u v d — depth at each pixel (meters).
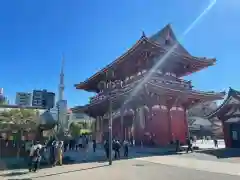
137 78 39.75
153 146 33.38
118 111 43.84
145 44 37.22
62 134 35.41
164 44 42.84
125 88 37.53
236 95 31.36
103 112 47.78
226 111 33.00
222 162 19.12
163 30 43.88
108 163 20.14
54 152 19.66
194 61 42.53
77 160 22.58
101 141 48.06
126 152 25.20
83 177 14.12
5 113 23.34
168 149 29.36
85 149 28.94
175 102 39.47
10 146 22.25
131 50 39.00
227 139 32.72
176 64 43.41
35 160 16.73
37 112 25.42
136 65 41.91
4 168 17.80
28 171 16.69
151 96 36.19
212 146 35.88
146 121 36.69
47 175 15.10
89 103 47.91
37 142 19.03
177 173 14.68
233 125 32.41
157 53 39.88
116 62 42.34
